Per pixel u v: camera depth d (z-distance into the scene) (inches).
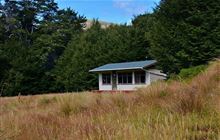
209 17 1352.1
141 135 204.4
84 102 421.4
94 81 2161.7
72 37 2753.4
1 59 2199.8
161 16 1504.7
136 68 1670.8
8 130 257.6
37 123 297.3
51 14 3304.6
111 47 2208.4
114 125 242.1
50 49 2731.3
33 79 2256.4
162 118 250.7
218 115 246.5
